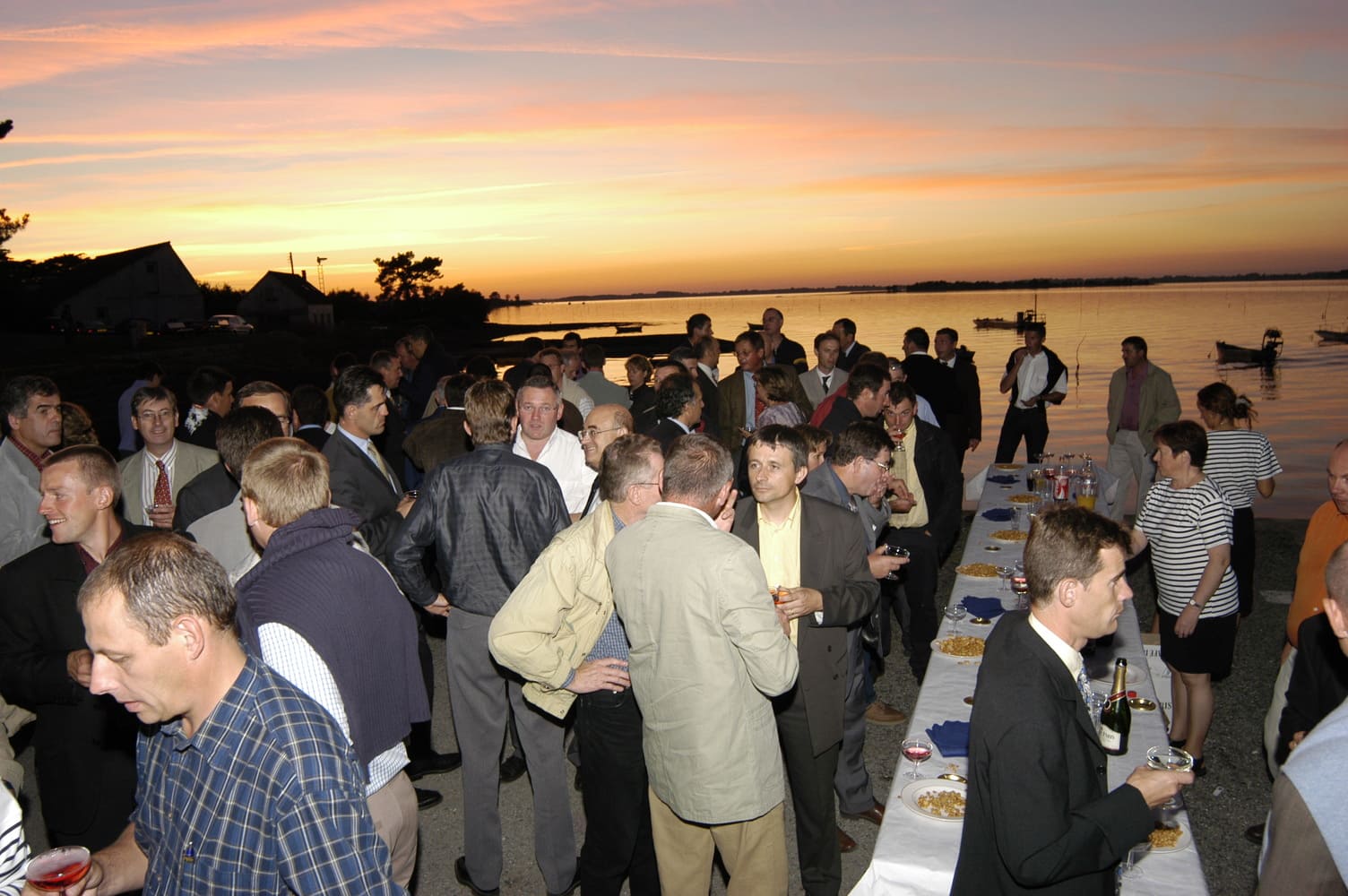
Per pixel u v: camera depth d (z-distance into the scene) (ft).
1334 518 11.19
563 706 9.95
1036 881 6.07
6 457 13.87
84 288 169.58
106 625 5.06
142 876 6.39
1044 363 31.27
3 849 6.00
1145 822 6.25
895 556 11.43
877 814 13.11
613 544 9.01
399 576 11.27
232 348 128.88
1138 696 10.25
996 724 6.33
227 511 11.11
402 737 8.42
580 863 10.14
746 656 8.29
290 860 5.16
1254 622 20.79
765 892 9.05
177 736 5.46
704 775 8.54
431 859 12.69
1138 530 14.19
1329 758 5.51
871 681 16.38
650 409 19.12
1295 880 5.57
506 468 11.03
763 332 31.04
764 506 10.85
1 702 9.11
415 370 28.45
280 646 7.05
